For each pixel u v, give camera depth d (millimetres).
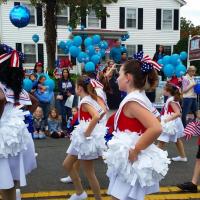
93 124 4027
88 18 23484
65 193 4801
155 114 2998
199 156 4898
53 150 7277
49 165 6145
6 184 3133
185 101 9383
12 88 3318
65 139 8445
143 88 2926
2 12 22453
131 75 2881
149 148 2881
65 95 9242
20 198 4227
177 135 6371
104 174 5656
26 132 3330
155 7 24781
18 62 3254
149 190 2902
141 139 2725
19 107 3402
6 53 3295
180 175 5668
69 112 9266
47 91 8969
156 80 2957
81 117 4332
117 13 24141
